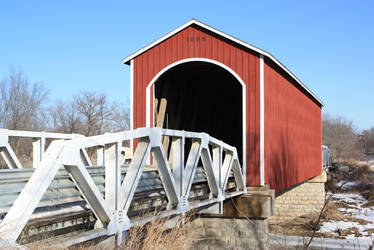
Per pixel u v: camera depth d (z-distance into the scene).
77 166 3.48
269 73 10.09
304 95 15.57
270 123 10.05
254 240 8.73
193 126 13.15
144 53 10.55
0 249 2.64
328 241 14.33
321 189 20.36
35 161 6.56
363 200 19.36
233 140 14.74
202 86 13.74
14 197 3.17
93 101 39.69
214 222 8.91
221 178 7.47
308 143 16.56
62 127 38.62
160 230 4.51
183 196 5.68
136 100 10.49
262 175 9.32
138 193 4.88
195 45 10.13
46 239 3.31
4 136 5.97
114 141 3.97
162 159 5.10
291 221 17.58
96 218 3.97
